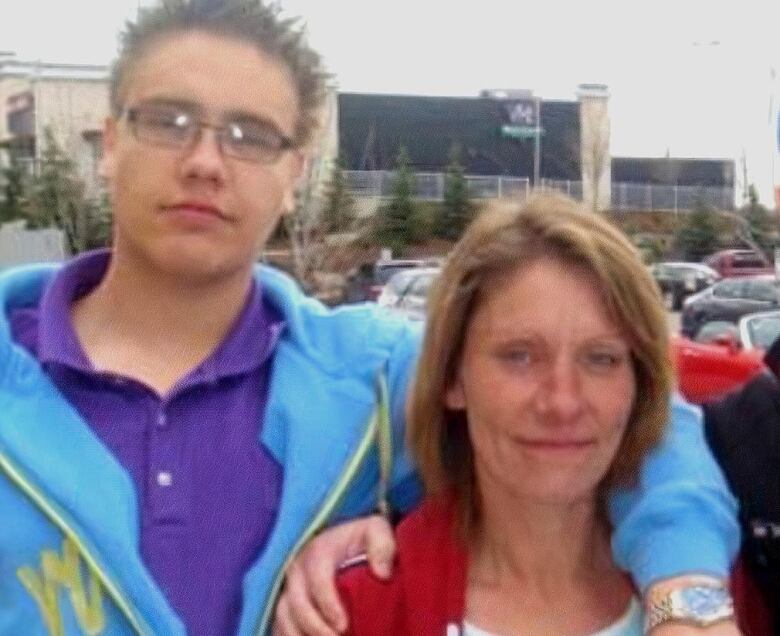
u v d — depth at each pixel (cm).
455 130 6556
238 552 231
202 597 227
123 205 233
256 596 229
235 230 233
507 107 6569
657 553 217
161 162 230
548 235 219
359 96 6475
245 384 242
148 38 236
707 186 6544
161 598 221
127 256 236
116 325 240
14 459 222
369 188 5347
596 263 217
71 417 227
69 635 220
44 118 4984
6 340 231
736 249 5053
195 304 238
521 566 229
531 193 246
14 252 2627
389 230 4672
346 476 241
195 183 228
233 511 232
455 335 228
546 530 227
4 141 5334
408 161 5381
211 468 233
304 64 245
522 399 217
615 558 229
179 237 229
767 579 259
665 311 226
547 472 219
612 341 220
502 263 220
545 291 217
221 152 232
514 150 6575
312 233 3294
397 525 242
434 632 225
